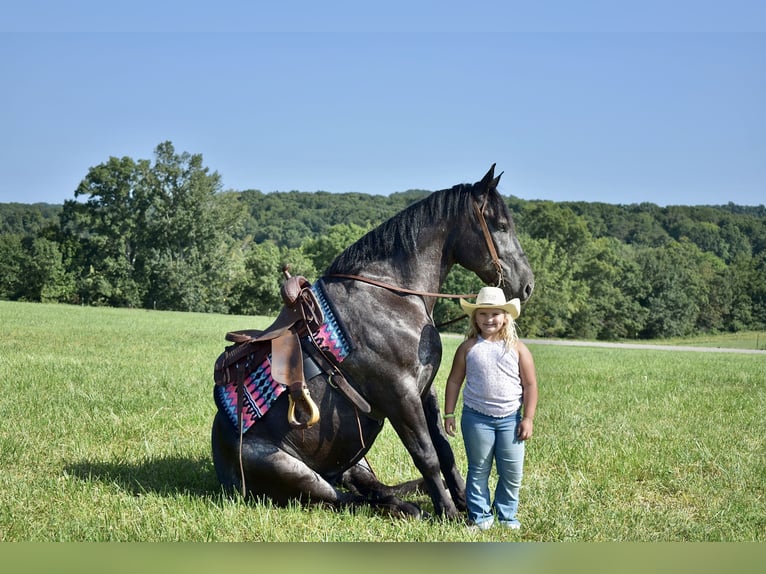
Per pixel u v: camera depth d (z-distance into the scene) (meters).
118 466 6.51
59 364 12.84
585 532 5.02
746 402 11.11
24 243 71.75
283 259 72.62
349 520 5.09
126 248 72.56
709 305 90.38
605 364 19.22
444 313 55.09
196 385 11.22
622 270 85.62
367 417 5.35
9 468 6.43
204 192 72.06
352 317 5.23
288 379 5.05
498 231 5.52
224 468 5.51
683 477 6.57
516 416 5.11
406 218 5.52
